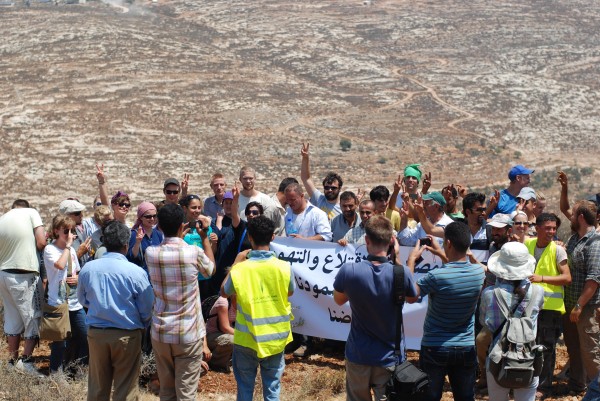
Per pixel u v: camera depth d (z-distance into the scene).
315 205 11.64
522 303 7.04
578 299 8.59
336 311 9.95
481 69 182.75
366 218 9.96
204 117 127.50
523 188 10.42
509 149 124.44
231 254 9.83
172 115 127.12
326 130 126.69
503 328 7.01
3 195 82.19
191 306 7.52
